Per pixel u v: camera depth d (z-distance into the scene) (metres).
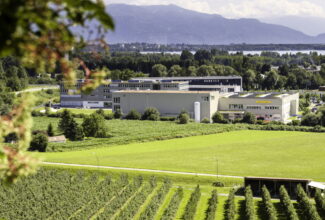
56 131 137.62
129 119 166.38
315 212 61.97
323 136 129.88
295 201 76.38
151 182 85.38
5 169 8.08
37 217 62.91
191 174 94.25
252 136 132.62
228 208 69.62
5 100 178.50
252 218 62.09
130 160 106.25
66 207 66.75
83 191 76.88
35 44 7.00
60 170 97.75
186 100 163.88
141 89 197.00
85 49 7.45
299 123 146.75
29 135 8.60
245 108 164.62
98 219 62.31
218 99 167.75
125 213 62.91
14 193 73.38
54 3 6.80
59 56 7.32
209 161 105.38
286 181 78.94
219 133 138.62
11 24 6.62
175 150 116.56
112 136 134.50
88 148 121.00
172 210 66.19
